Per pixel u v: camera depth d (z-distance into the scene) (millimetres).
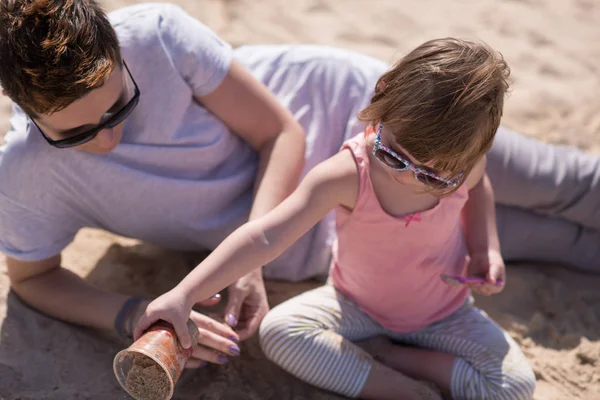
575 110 3588
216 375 2264
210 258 1950
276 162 2355
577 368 2398
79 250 2699
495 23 4129
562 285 2727
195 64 2234
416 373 2256
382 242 2125
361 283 2240
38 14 1796
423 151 1871
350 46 3857
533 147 2676
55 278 2330
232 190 2391
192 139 2281
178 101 2223
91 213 2301
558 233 2742
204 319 2105
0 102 3150
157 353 1795
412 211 2066
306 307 2230
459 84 1851
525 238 2746
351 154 2057
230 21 3969
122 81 1962
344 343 2184
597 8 4320
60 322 2326
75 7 1831
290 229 1998
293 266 2543
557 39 4039
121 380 1891
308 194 2027
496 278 2209
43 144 2082
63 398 2098
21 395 2090
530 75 3779
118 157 2205
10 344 2234
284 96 2559
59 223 2244
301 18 4035
